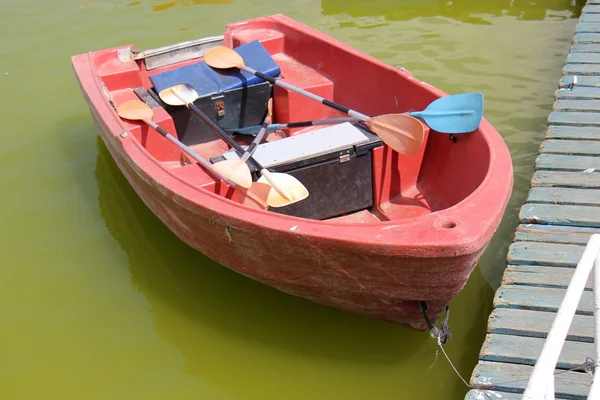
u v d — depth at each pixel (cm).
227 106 446
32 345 352
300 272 307
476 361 334
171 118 408
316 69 479
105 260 409
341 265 289
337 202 372
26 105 557
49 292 385
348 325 358
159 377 335
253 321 364
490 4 712
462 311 362
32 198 460
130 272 399
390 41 638
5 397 324
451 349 341
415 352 341
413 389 323
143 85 468
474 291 374
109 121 389
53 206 454
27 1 722
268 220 291
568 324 186
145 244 421
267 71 446
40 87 579
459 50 617
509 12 694
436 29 661
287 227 285
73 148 512
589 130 436
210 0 723
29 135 524
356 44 634
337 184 367
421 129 336
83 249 417
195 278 394
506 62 593
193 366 341
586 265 199
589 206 370
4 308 374
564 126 443
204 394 326
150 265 404
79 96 570
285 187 328
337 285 306
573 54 541
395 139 351
